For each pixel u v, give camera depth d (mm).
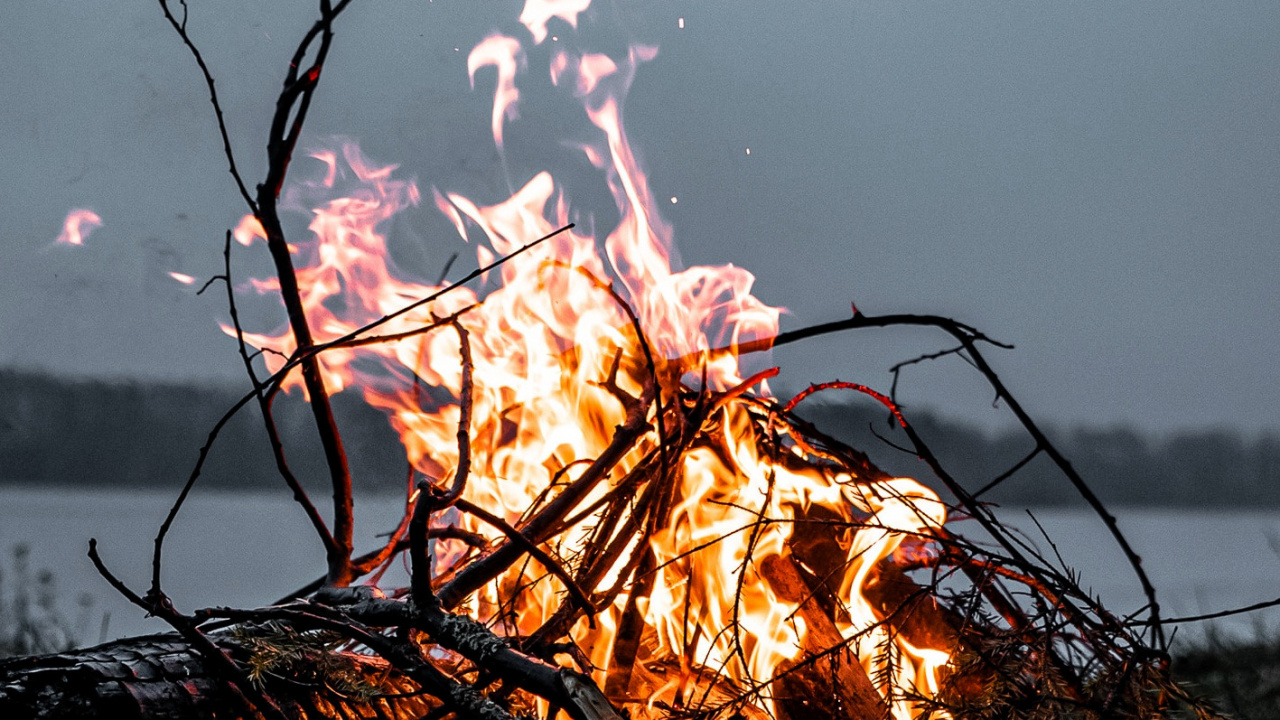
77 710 1135
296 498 1688
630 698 1664
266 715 1249
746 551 1896
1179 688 1628
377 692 1344
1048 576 1678
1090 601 1634
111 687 1167
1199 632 3688
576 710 1277
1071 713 1581
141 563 5828
